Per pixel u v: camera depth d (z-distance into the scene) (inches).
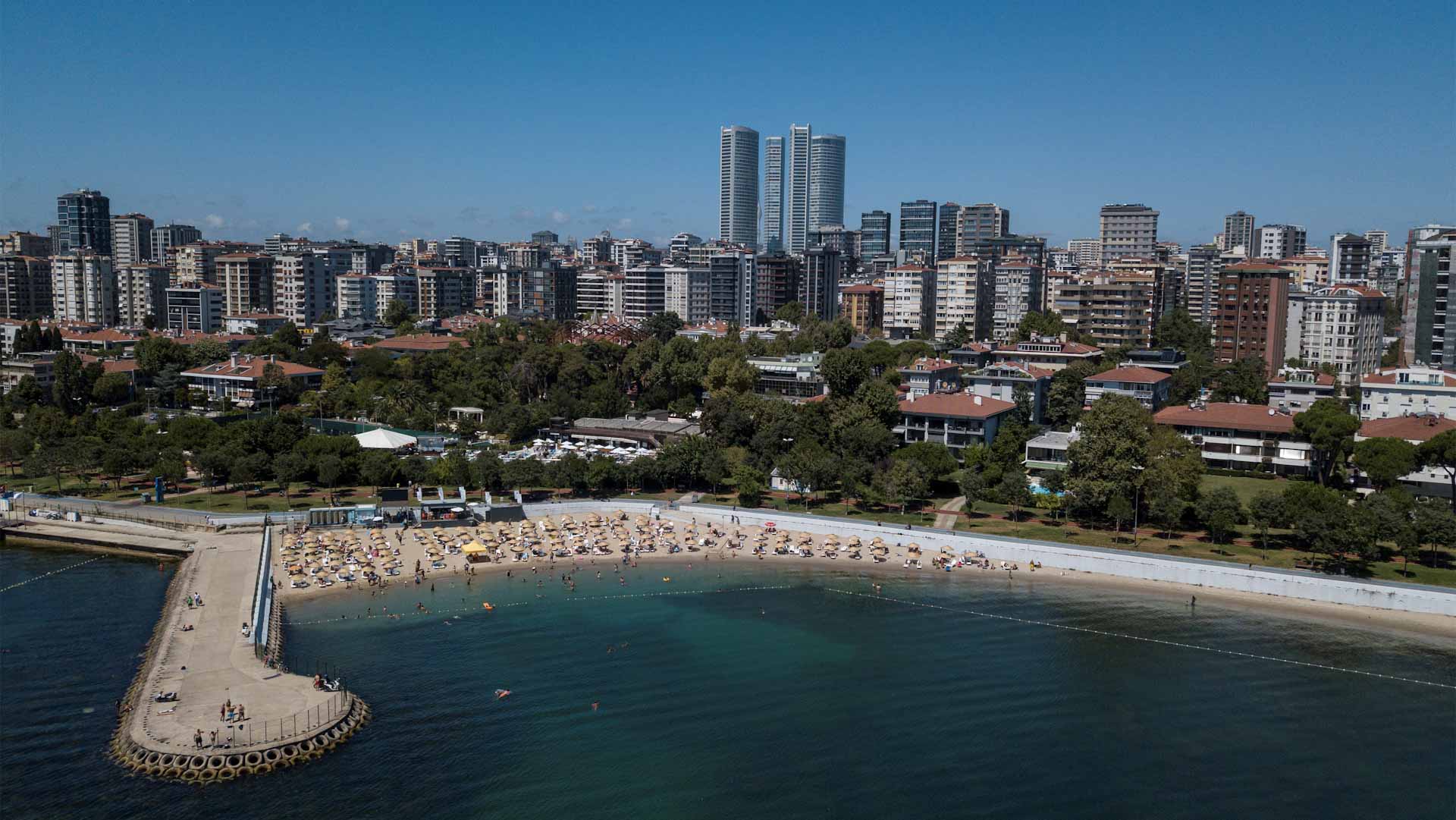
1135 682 5064.0
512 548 7052.2
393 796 3924.7
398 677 4968.0
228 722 4293.8
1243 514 6850.4
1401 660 5290.4
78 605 5871.1
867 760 4291.3
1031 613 6003.9
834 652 5423.2
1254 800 4013.3
